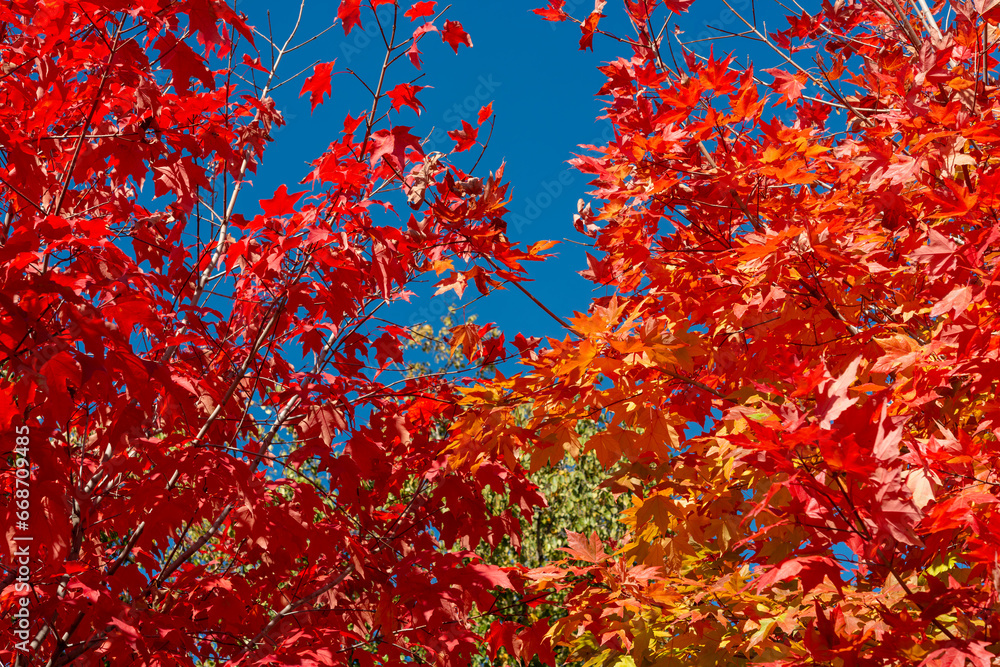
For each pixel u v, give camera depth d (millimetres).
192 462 2881
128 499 3219
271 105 4215
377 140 3033
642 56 4250
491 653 3924
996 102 3029
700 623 3531
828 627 2059
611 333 2943
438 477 3959
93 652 2730
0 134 2545
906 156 2861
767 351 3270
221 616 3412
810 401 3199
